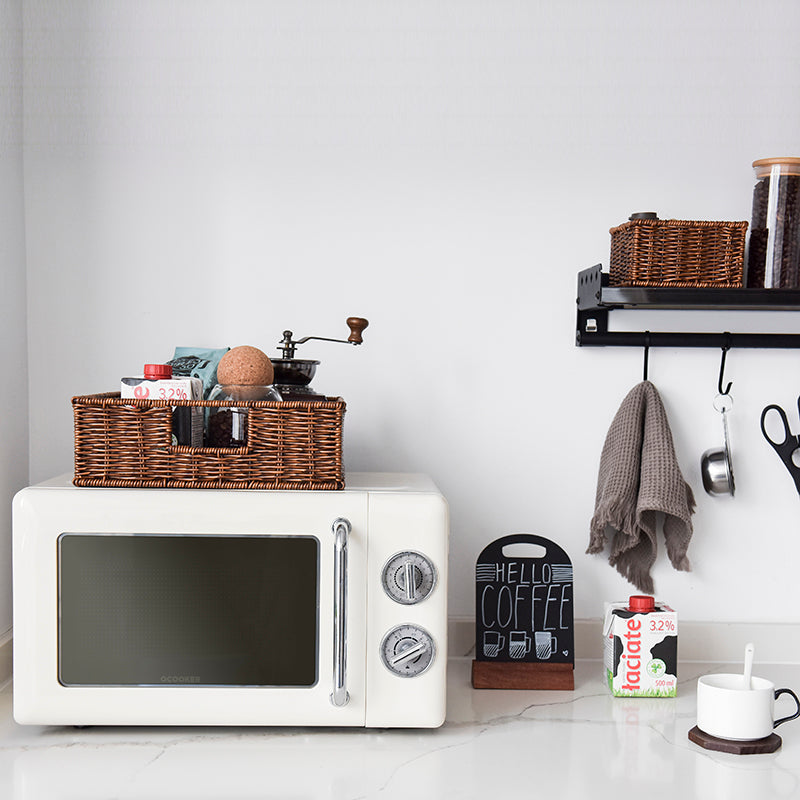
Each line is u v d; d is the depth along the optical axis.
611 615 1.43
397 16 1.56
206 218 1.56
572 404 1.58
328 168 1.56
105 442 1.20
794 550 1.58
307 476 1.21
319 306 1.57
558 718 1.31
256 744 1.19
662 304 1.38
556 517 1.58
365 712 1.19
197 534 1.18
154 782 1.08
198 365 1.46
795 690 1.43
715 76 1.56
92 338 1.57
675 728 1.27
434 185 1.56
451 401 1.58
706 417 1.58
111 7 1.55
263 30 1.55
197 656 1.19
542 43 1.56
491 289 1.57
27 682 1.17
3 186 1.46
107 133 1.56
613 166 1.57
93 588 1.18
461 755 1.17
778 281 1.42
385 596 1.18
